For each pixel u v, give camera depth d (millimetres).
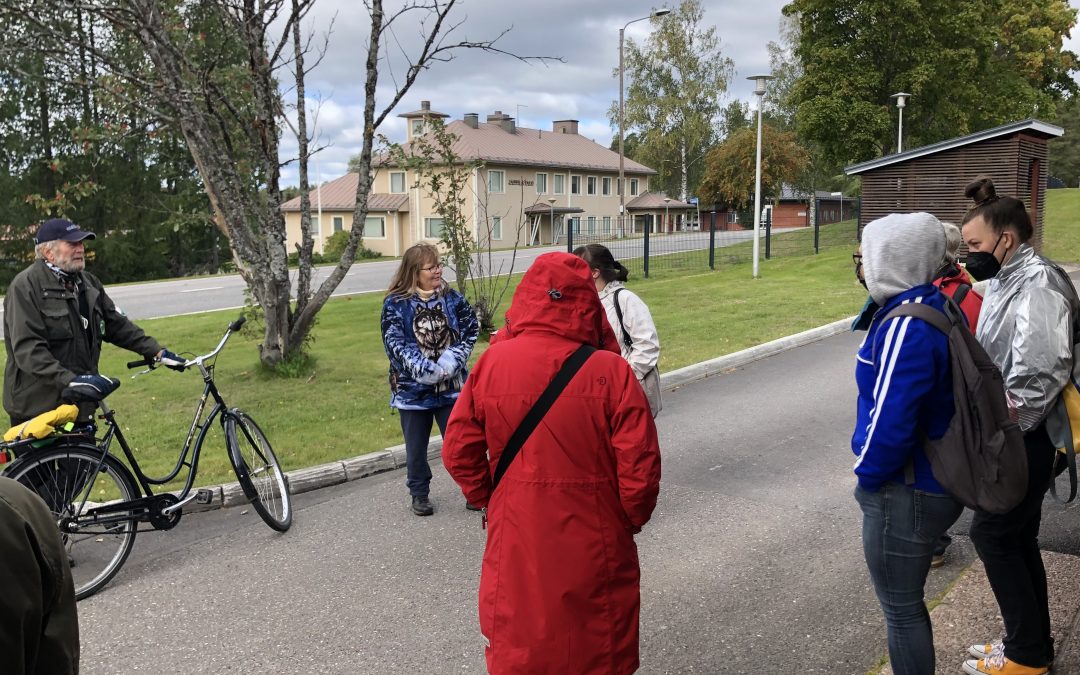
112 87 9094
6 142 39750
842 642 3609
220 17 8930
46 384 4695
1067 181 83188
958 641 3428
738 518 5113
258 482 5262
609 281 4566
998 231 3074
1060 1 43781
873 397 2570
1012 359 2916
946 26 34188
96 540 4836
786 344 11070
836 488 5613
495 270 22578
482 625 2613
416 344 5230
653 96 55594
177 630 3941
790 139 56094
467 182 12406
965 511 5055
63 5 8180
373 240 56219
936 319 2479
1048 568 4020
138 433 7258
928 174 19750
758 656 3523
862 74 34188
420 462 5352
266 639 3830
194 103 8742
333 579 4461
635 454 2506
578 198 61031
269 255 9227
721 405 8125
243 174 9758
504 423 2570
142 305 18453
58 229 4676
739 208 60281
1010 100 38062
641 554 4621
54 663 1351
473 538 4988
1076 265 18312
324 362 10164
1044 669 3062
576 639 2473
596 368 2562
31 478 4441
